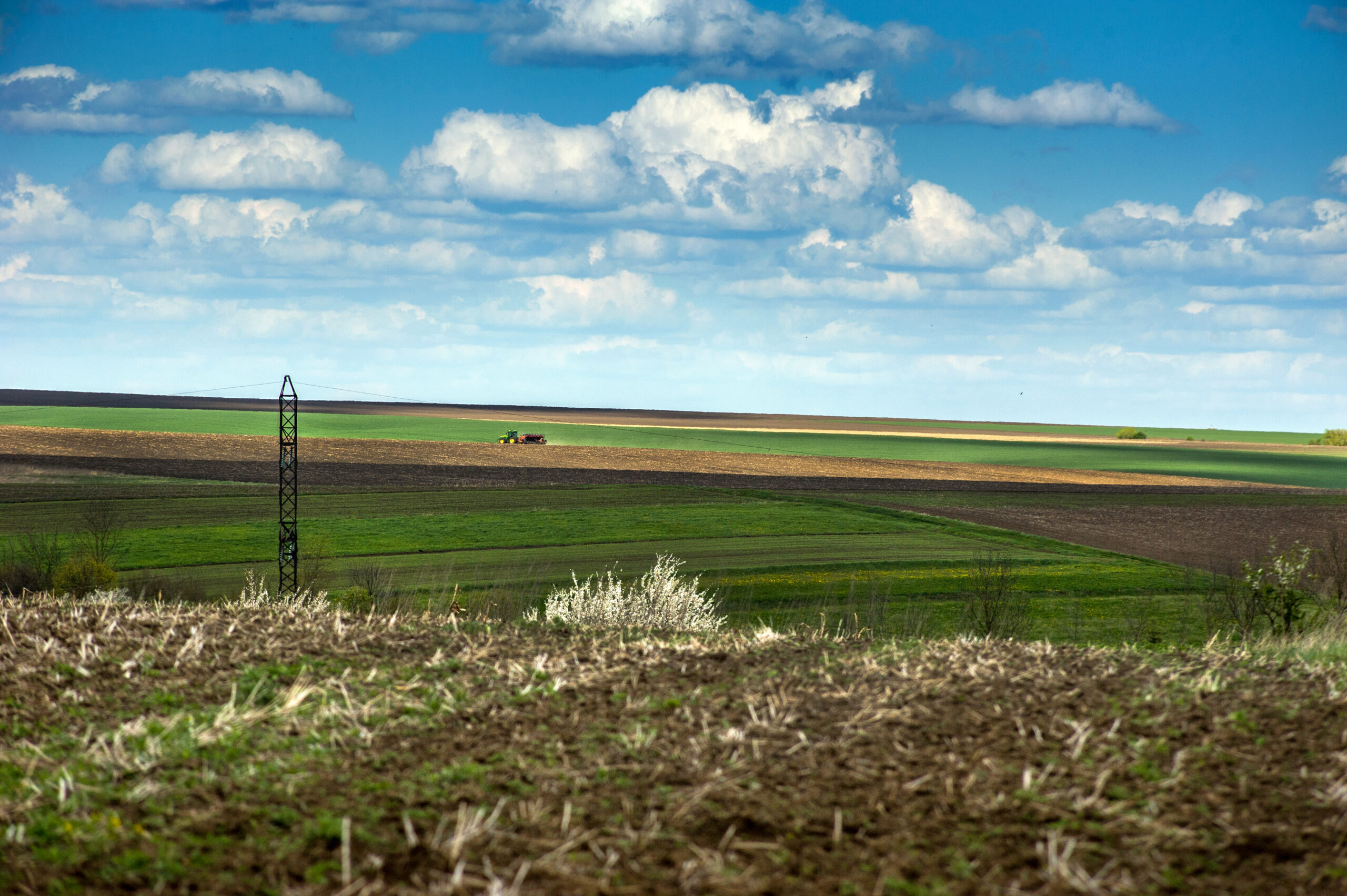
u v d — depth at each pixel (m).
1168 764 6.50
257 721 7.66
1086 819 5.71
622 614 27.14
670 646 10.31
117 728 7.57
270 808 5.87
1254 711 7.52
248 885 4.95
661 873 5.05
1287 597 22.02
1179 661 9.61
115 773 6.46
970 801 5.91
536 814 5.70
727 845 5.36
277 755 6.82
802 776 6.29
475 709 7.81
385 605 37.44
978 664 9.12
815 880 4.99
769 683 8.39
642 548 56.28
